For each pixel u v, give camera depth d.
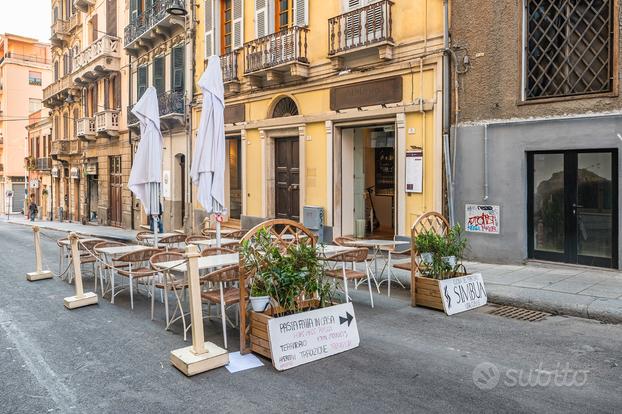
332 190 13.27
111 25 25.83
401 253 8.20
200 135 8.49
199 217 18.47
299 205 14.50
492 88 10.06
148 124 10.44
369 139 14.45
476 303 7.28
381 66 11.91
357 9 12.10
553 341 5.67
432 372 4.77
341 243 8.90
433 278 7.25
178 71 19.36
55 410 4.12
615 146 8.58
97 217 29.66
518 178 9.75
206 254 7.77
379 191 15.23
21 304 7.95
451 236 7.34
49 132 38.78
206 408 4.09
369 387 4.44
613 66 8.59
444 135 10.70
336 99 13.06
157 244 10.60
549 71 9.47
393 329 6.22
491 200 10.12
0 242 18.55
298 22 13.99
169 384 4.61
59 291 8.96
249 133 15.99
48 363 5.24
